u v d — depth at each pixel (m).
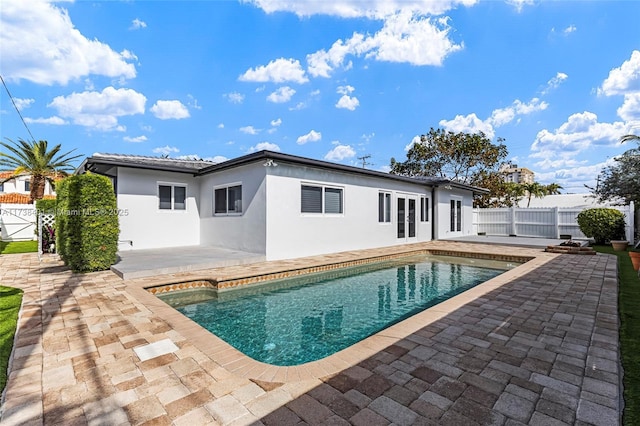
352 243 10.96
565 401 2.24
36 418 2.10
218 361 2.88
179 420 2.08
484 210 18.50
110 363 2.85
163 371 2.71
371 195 11.77
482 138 23.11
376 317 5.42
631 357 2.95
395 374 2.62
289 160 8.54
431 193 15.21
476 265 10.14
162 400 2.30
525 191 31.91
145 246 10.39
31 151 21.66
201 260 7.74
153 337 3.43
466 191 17.86
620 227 12.62
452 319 3.93
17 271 7.11
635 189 12.34
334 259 9.01
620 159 13.01
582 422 2.02
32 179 22.23
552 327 3.67
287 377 2.60
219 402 2.27
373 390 2.40
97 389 2.44
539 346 3.15
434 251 11.70
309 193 9.66
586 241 13.70
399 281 8.05
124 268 6.64
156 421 2.07
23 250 11.73
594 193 14.36
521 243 13.03
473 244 13.22
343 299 6.48
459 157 23.89
